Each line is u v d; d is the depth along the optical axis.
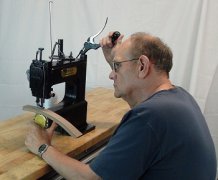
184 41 2.49
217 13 2.31
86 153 1.56
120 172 1.06
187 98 1.26
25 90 2.86
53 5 2.63
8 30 2.75
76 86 1.60
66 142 1.46
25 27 2.72
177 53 2.52
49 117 1.39
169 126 1.08
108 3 2.56
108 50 1.64
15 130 1.54
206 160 1.17
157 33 2.53
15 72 2.84
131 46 1.22
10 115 2.93
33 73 1.40
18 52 2.79
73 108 1.56
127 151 1.06
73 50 2.71
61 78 1.48
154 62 1.20
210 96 2.49
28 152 1.32
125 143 1.07
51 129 1.41
